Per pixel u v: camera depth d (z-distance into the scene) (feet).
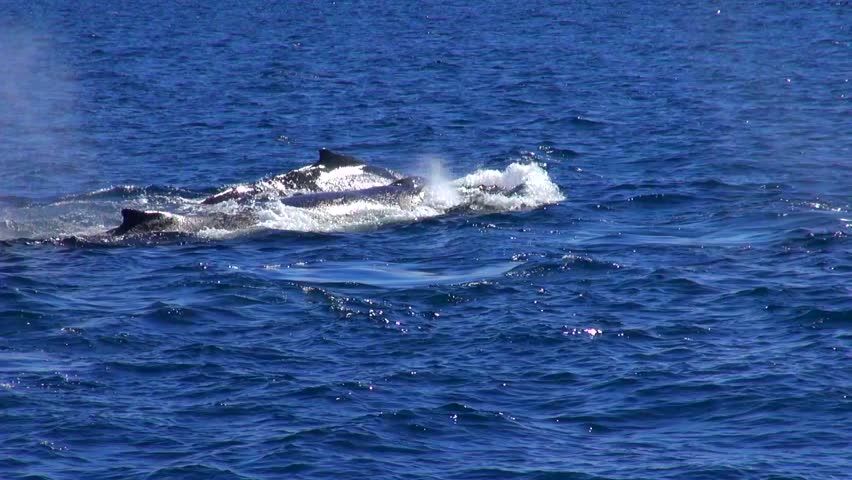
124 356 224.94
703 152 456.45
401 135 532.32
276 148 499.51
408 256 305.94
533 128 539.29
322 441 186.80
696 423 194.90
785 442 186.60
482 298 260.21
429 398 204.23
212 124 564.71
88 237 327.26
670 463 180.45
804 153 452.35
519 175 389.39
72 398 203.72
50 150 495.82
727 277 273.95
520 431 192.65
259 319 247.70
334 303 256.32
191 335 237.45
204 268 291.17
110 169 451.94
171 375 214.90
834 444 185.47
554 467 179.63
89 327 240.32
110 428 191.52
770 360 218.79
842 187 386.11
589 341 230.89
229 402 202.18
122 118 586.45
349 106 626.64
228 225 341.00
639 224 338.95
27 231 344.49
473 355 224.53
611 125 538.06
